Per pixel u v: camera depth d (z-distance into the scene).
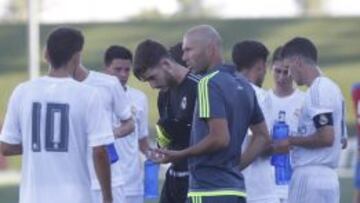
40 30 100.56
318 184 19.12
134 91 23.45
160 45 18.09
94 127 15.99
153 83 18.11
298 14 106.94
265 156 19.42
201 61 16.66
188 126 18.14
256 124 17.22
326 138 18.84
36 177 16.08
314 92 18.98
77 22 104.69
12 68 97.62
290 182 19.50
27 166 16.20
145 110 23.50
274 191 19.91
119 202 21.36
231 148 16.33
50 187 16.02
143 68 17.98
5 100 92.38
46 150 16.05
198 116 16.25
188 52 16.69
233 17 105.25
